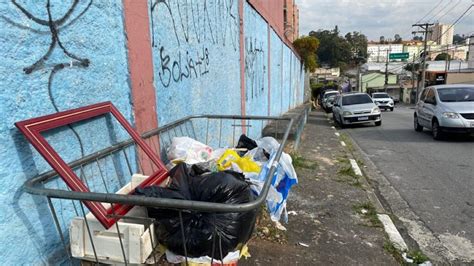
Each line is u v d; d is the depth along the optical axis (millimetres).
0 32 1636
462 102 10422
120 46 2594
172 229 1789
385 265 3227
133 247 1758
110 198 1566
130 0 2705
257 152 3191
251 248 3365
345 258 3303
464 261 3418
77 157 2166
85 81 2215
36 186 1776
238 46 6297
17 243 1721
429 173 6613
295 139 7820
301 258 3256
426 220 4410
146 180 2225
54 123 1855
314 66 30812
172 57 3504
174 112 3570
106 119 2447
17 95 1729
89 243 1831
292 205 4609
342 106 15992
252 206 1517
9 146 1683
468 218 4430
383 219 4258
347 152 8500
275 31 11273
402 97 54875
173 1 3512
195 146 3035
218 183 1921
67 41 2066
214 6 4859
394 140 10922
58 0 1994
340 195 5066
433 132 10742
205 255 1789
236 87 6215
